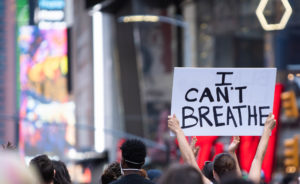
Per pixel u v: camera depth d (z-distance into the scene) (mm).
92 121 113812
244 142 14750
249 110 8016
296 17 55031
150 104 71625
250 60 61281
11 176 3814
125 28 69375
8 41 155875
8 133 143125
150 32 68375
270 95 8031
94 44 91938
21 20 150125
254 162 7578
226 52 62469
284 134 50375
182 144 7398
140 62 69812
